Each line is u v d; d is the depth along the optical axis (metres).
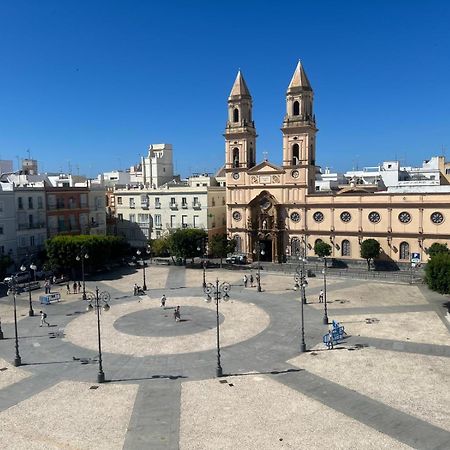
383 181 127.44
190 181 118.06
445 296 59.75
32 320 53.75
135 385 35.47
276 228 87.19
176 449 26.69
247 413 30.62
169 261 92.38
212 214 99.31
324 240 84.31
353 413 30.20
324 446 26.53
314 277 74.19
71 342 45.69
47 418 30.59
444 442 26.67
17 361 39.81
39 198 87.31
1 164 116.12
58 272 78.50
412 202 76.06
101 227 102.62
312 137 86.12
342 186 115.19
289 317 52.38
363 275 73.44
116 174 149.75
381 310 54.00
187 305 59.38
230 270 82.75
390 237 78.56
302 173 84.62
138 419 30.23
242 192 91.00
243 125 89.69
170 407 31.75
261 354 41.28
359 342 43.41
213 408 31.45
